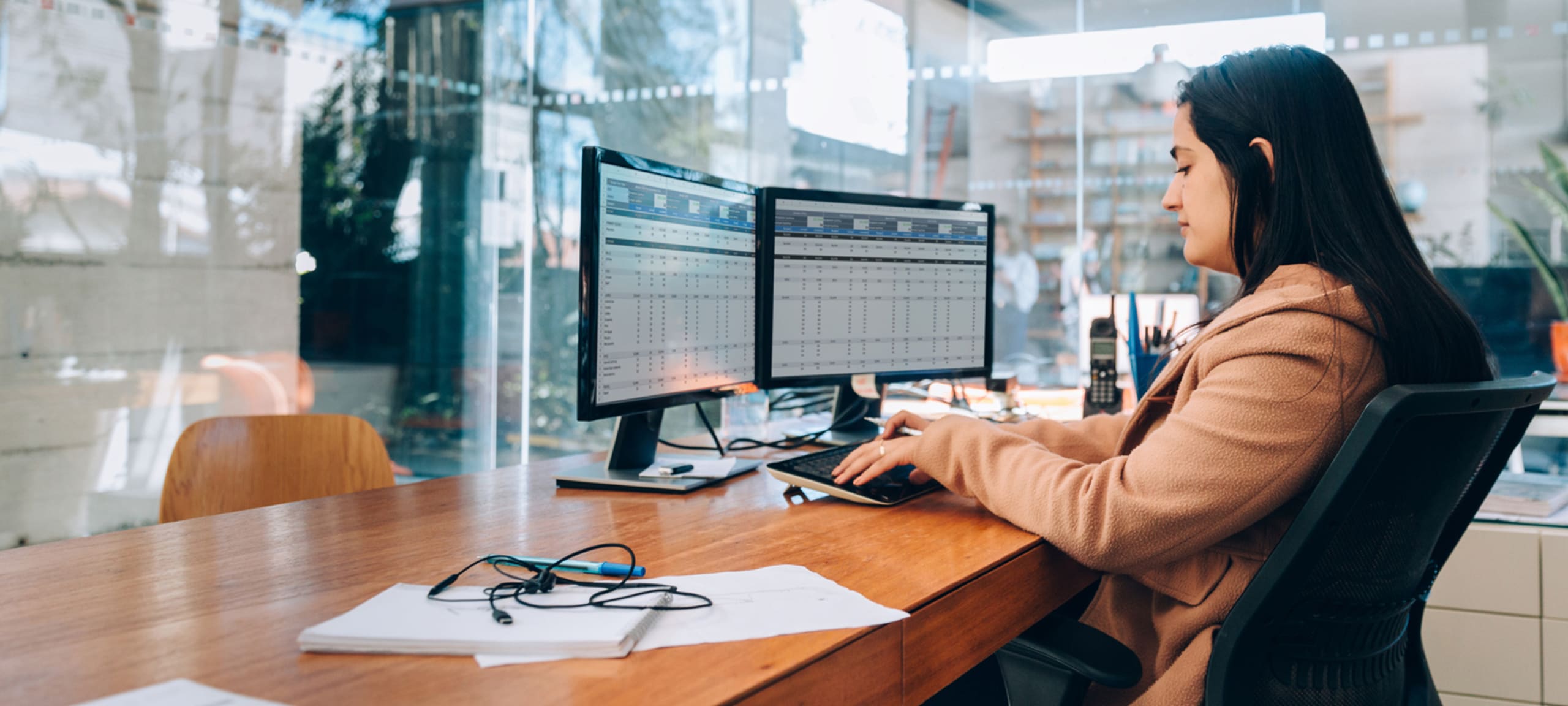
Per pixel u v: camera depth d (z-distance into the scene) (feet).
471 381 13.92
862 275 5.29
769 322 4.89
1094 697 3.09
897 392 7.47
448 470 13.60
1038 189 12.41
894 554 2.81
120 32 8.73
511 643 1.86
